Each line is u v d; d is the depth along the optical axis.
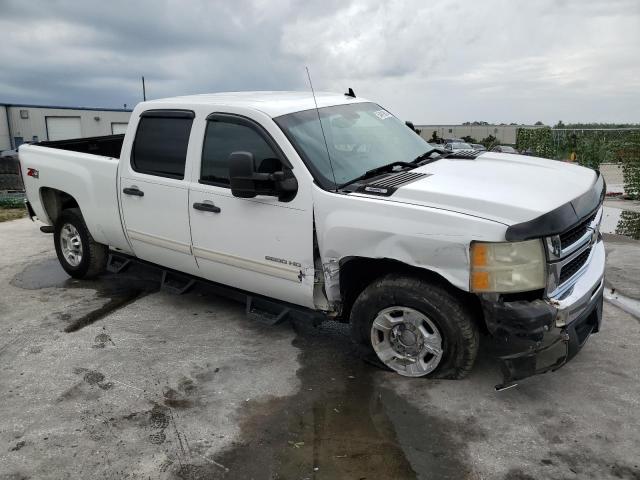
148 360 4.32
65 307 5.51
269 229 4.11
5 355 4.49
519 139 19.98
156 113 4.91
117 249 5.98
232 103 4.43
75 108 45.91
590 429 3.27
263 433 3.35
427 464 3.02
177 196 4.68
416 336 3.77
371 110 5.00
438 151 4.80
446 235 3.35
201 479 2.97
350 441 3.24
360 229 3.62
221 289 4.86
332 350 4.40
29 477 3.03
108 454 3.20
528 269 3.28
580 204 3.52
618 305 5.09
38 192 6.34
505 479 2.88
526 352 3.36
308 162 3.94
